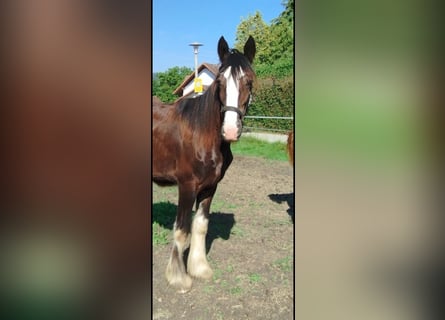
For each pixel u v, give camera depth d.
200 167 2.91
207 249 3.79
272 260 3.57
